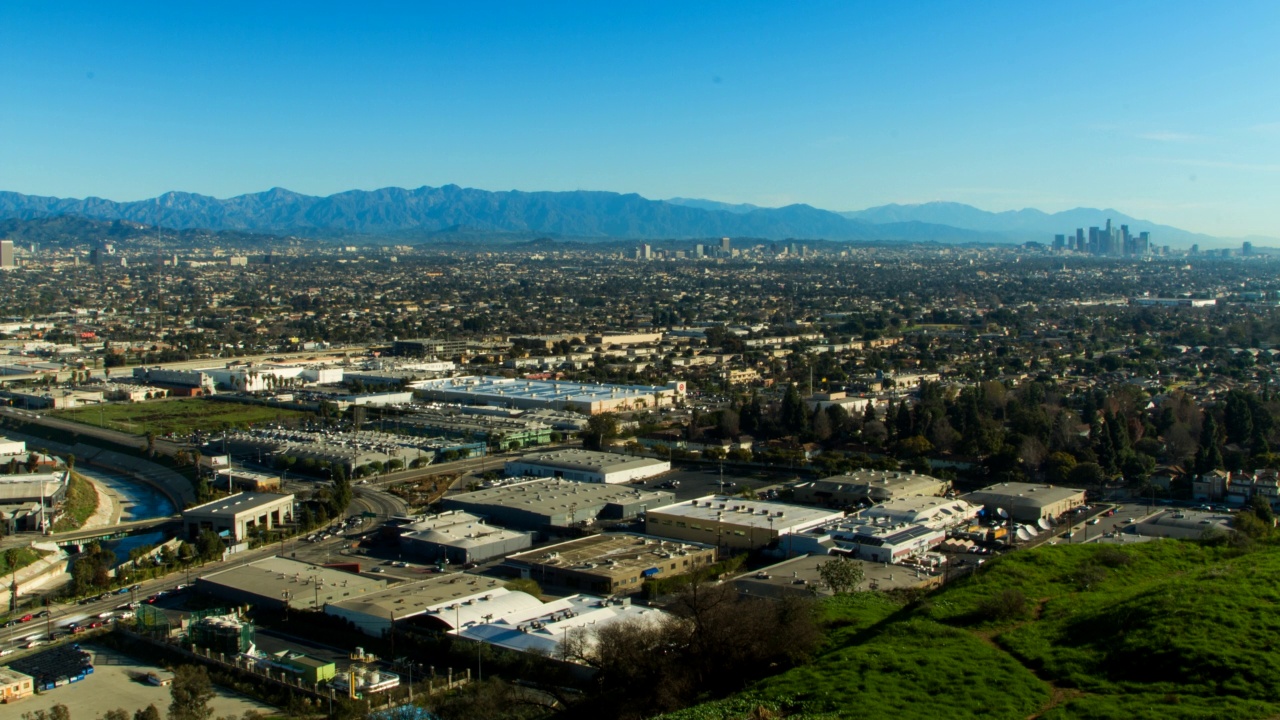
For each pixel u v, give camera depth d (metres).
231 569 186.62
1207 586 111.00
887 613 134.75
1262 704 85.75
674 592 166.88
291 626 161.62
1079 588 130.88
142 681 145.38
